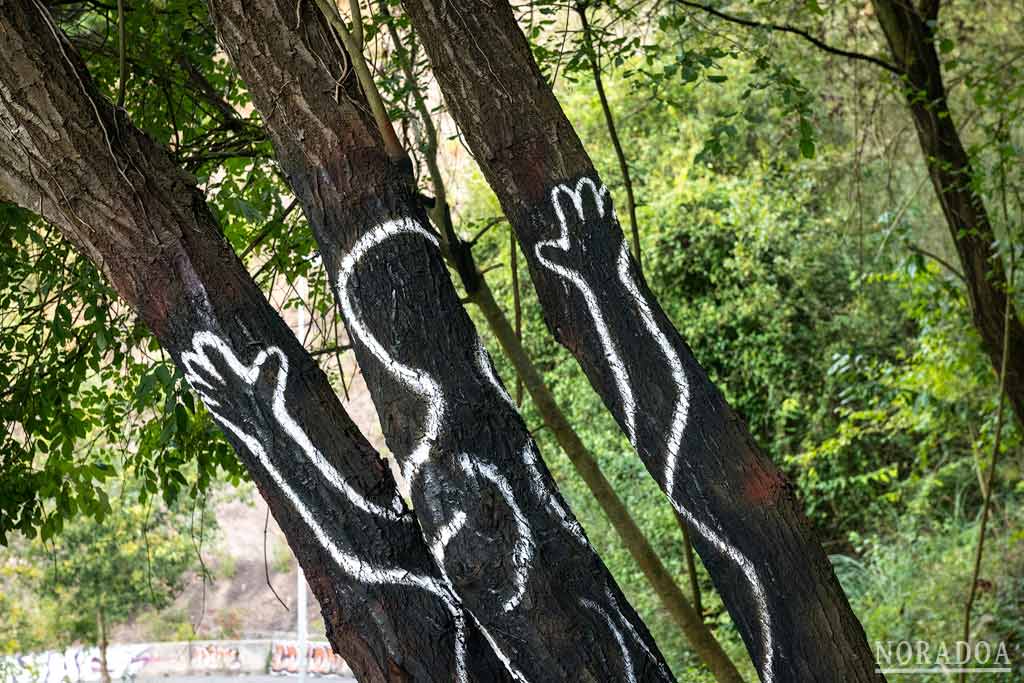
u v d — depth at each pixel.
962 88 9.65
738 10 8.61
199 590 18.42
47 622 12.41
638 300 2.99
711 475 2.91
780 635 2.87
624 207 12.70
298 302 5.71
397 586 2.73
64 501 5.13
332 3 3.42
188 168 5.22
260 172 5.57
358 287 2.81
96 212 2.72
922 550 10.38
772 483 2.89
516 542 2.71
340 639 2.76
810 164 11.73
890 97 10.11
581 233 3.00
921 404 8.28
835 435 12.09
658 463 2.98
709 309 12.66
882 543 11.45
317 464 2.75
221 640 16.83
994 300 6.87
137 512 11.44
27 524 5.14
